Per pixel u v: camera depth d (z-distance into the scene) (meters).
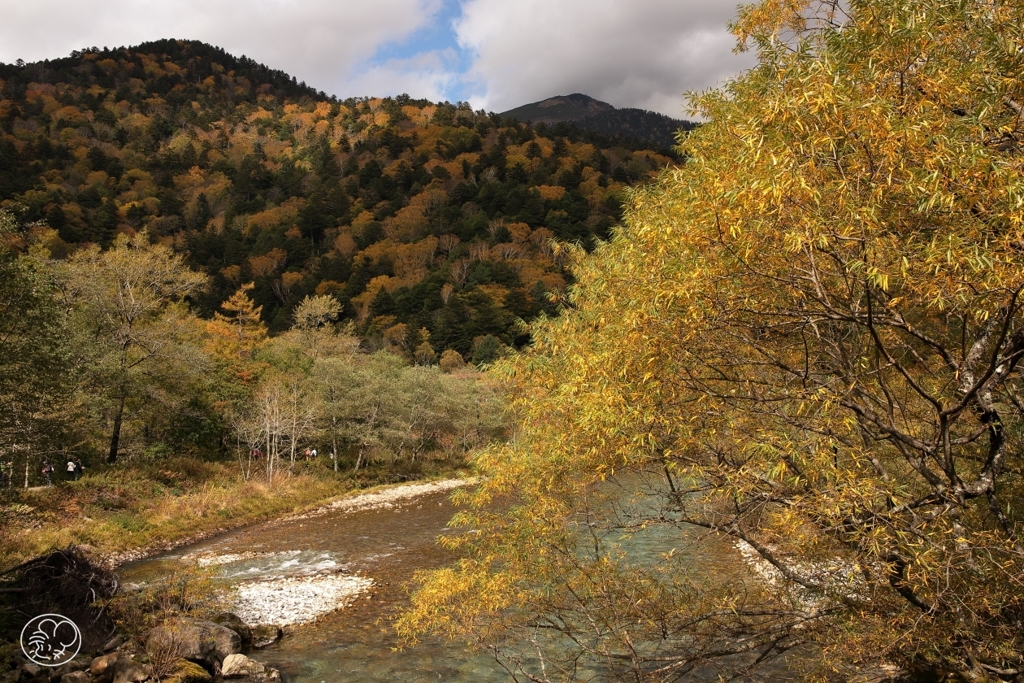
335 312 64.81
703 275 5.19
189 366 29.53
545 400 7.55
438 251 100.50
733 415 5.61
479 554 8.16
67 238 80.75
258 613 14.18
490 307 72.25
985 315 4.46
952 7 5.42
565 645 10.42
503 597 7.55
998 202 4.50
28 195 89.75
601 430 6.15
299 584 16.44
